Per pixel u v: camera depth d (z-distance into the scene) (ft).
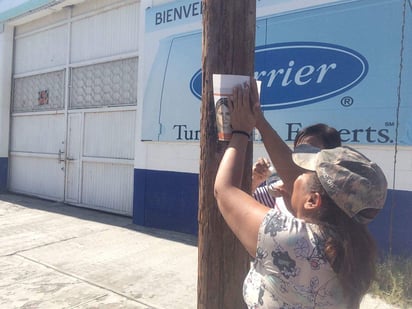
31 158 33.55
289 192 5.58
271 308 3.99
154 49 22.44
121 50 26.61
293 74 17.16
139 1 25.53
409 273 13.09
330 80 16.14
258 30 18.15
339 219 3.90
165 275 15.33
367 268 3.89
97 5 28.12
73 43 29.99
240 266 6.30
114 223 23.76
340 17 15.89
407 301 12.09
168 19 21.79
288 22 17.26
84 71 29.17
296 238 3.90
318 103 16.44
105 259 17.13
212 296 6.23
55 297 13.37
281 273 3.93
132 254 17.80
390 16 14.71
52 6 29.91
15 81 35.19
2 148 34.99
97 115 28.14
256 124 5.53
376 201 3.81
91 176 28.40
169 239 20.10
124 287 14.21
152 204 22.62
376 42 15.02
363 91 15.31
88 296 13.47
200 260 6.35
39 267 16.21
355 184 3.72
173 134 21.53
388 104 14.76
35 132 33.14
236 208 4.36
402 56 14.40
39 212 26.91
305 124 16.80
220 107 5.15
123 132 26.43
